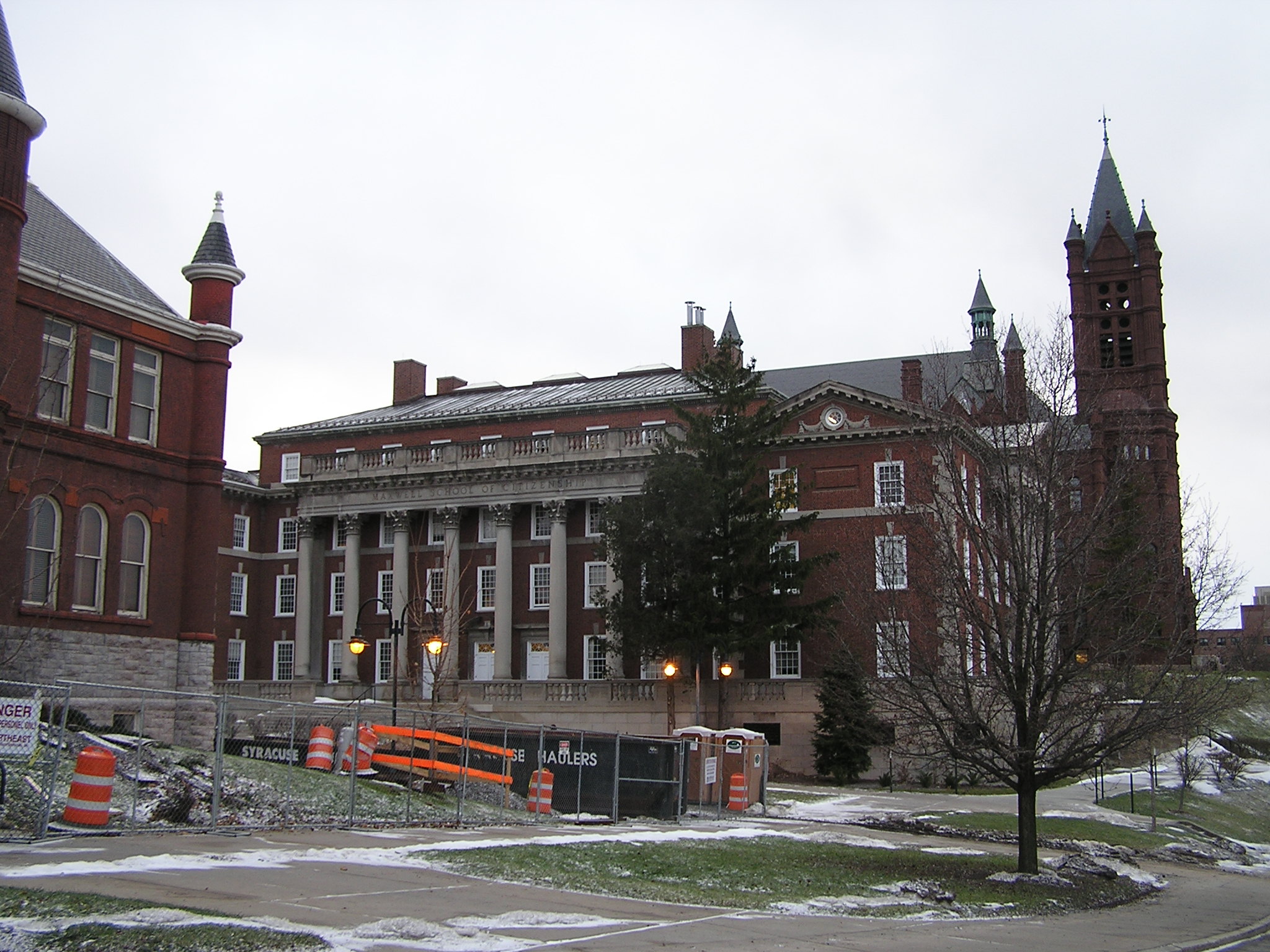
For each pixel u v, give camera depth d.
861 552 47.22
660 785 36.94
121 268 41.50
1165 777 65.75
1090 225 123.62
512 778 39.34
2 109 32.53
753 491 62.00
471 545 74.88
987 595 29.67
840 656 37.56
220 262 42.69
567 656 71.12
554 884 20.52
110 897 15.26
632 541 61.84
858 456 64.38
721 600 61.25
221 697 24.36
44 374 36.44
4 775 23.02
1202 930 21.94
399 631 48.47
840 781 56.56
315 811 28.22
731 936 16.78
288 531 82.81
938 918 21.14
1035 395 30.11
